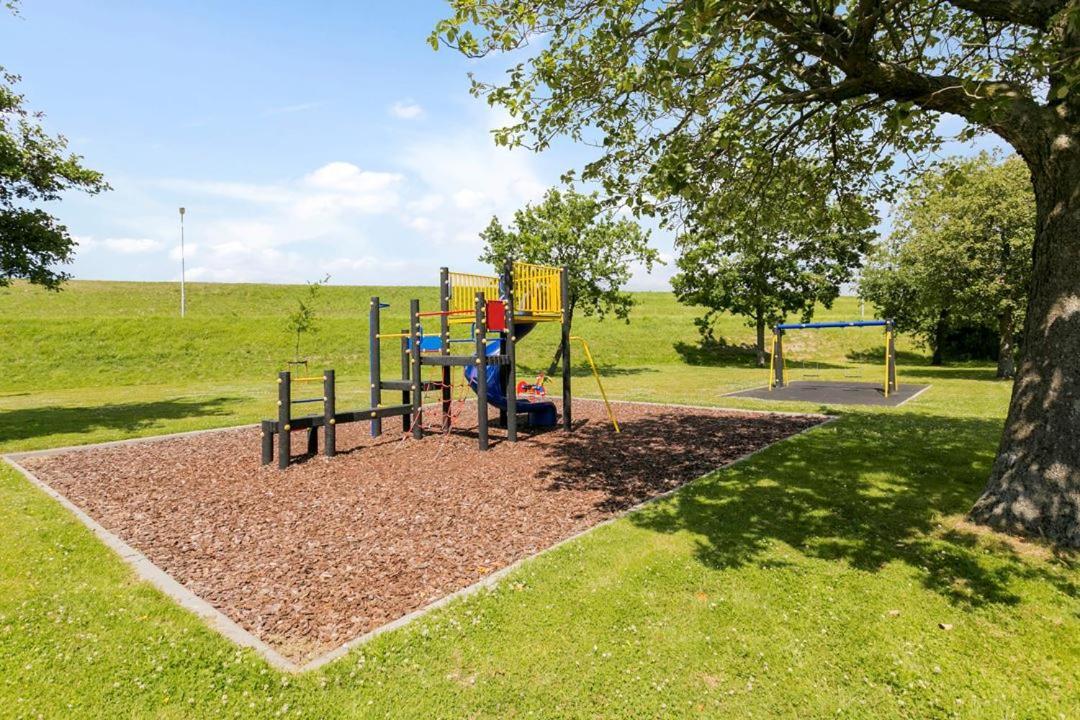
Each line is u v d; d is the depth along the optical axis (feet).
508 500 21.88
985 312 73.26
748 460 26.61
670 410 45.93
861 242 28.48
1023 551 15.29
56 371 75.15
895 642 11.39
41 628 12.12
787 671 10.48
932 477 23.08
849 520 18.20
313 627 12.50
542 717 9.35
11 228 40.83
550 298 37.14
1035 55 14.99
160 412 48.03
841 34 16.76
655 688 10.02
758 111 19.44
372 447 32.65
